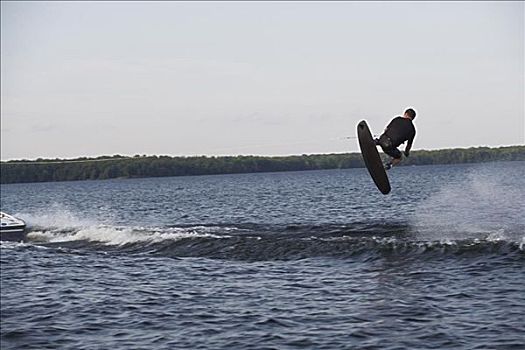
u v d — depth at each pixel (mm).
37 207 100875
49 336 20938
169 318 22203
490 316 19922
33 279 30922
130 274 30953
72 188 196500
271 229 40844
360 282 25891
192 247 36500
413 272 26703
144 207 90125
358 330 19406
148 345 19281
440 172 177125
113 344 19656
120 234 42375
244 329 20266
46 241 43312
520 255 27734
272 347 18281
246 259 32844
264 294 25000
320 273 28188
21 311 24438
